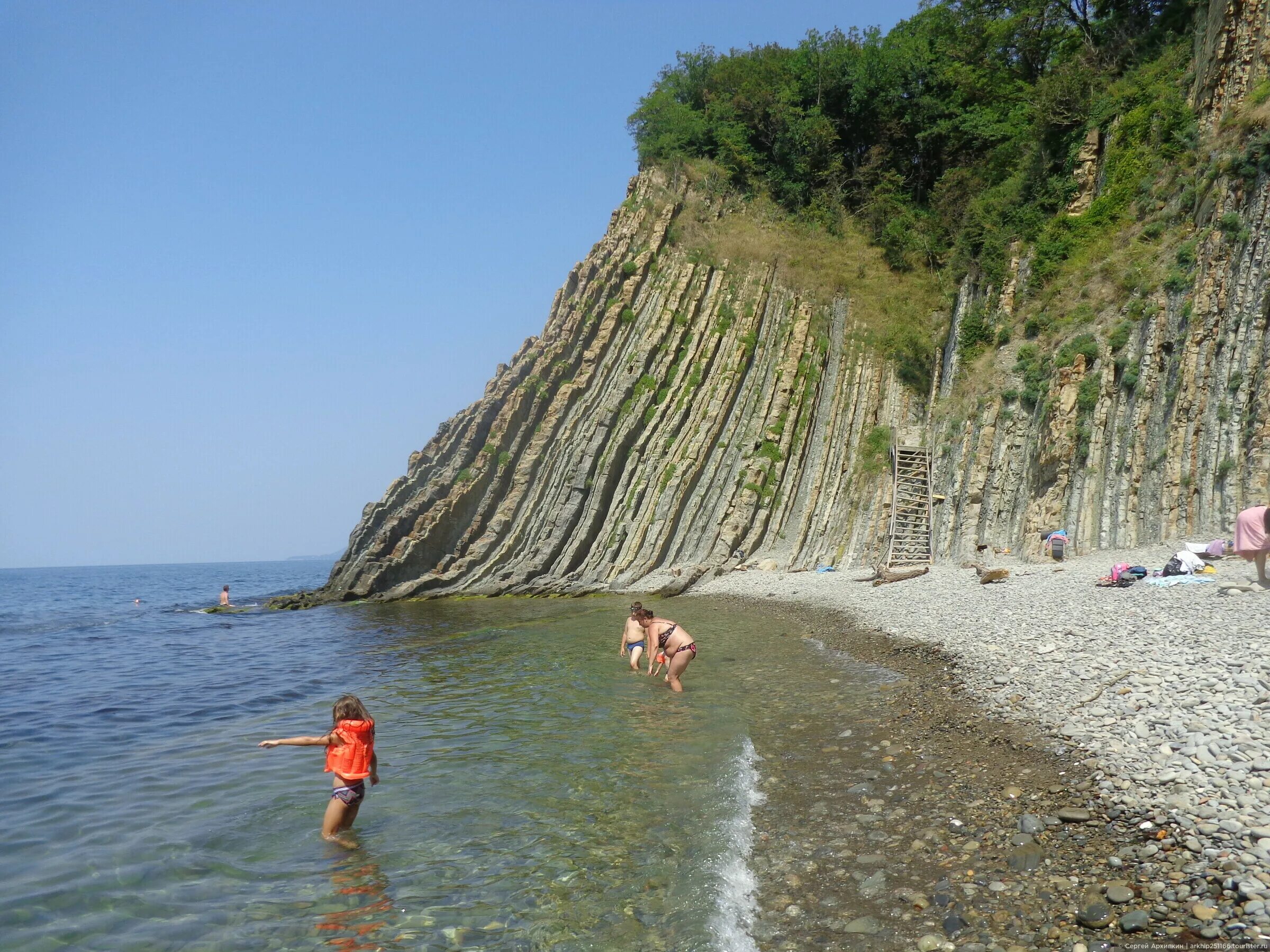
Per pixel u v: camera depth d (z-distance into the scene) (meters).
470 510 43.03
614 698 14.58
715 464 42.78
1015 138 41.88
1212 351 22.91
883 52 56.47
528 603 36.78
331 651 24.36
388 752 11.61
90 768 11.66
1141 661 11.17
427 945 6.23
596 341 46.72
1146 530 23.59
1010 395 30.73
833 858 7.32
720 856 7.49
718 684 15.41
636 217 52.00
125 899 7.16
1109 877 6.30
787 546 40.09
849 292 48.16
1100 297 29.11
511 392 45.16
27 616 47.34
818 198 55.47
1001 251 36.88
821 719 12.23
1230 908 5.59
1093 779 8.13
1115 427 25.95
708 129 58.44
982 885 6.51
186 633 32.28
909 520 33.12
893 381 43.53
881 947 5.82
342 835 8.53
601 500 42.41
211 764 11.81
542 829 8.45
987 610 18.81
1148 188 29.91
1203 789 7.25
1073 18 41.97
